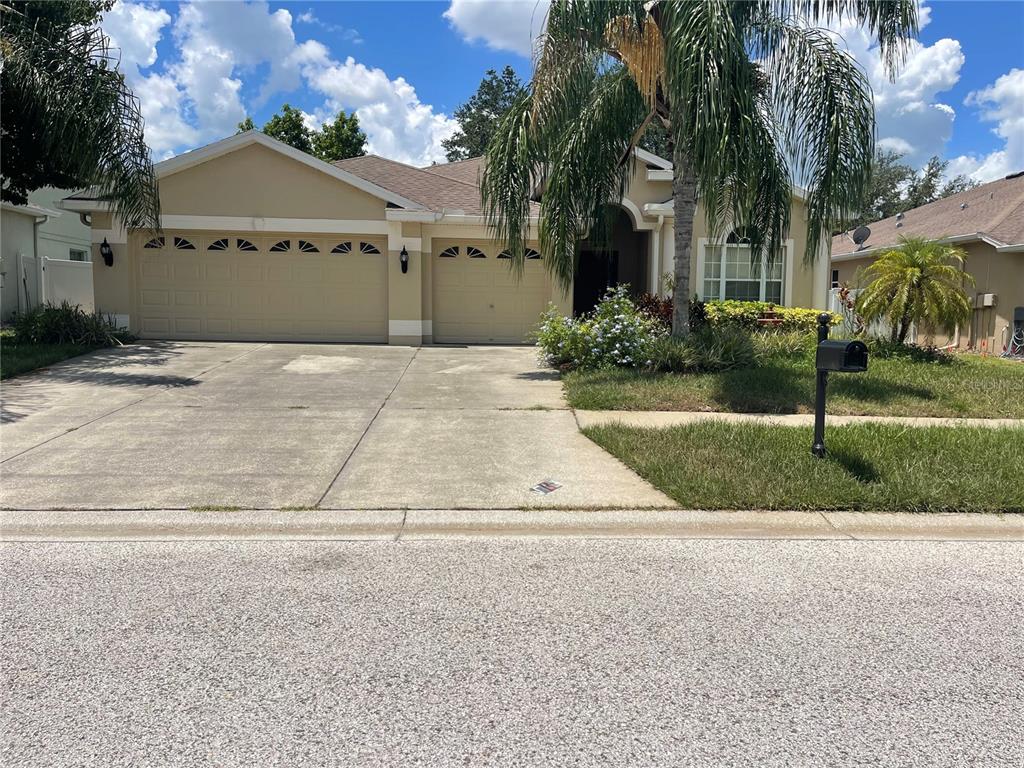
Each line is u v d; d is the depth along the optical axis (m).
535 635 3.79
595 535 5.30
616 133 11.93
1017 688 3.32
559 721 3.05
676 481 6.07
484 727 3.00
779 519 5.52
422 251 16.33
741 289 16.98
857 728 3.01
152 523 5.40
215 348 14.72
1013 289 17.06
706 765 2.77
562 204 11.62
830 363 6.45
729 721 3.05
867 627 3.90
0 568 4.63
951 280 13.21
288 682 3.33
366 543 5.11
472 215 16.05
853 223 13.20
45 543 5.08
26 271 20.17
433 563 4.75
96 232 15.59
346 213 15.88
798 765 2.77
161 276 16.00
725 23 9.01
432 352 14.83
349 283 16.30
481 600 4.20
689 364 11.23
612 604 4.16
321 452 7.27
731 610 4.09
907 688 3.32
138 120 12.48
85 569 4.62
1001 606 4.16
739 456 6.71
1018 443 7.15
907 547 5.07
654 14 10.33
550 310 13.65
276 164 15.69
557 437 7.91
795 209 16.80
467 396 10.15
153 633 3.79
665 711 3.12
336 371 12.20
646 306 15.66
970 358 13.86
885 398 9.58
